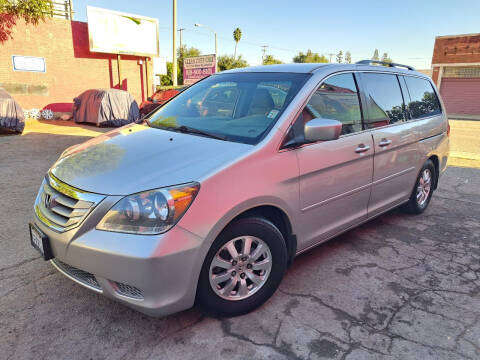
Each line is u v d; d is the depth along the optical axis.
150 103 14.52
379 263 3.36
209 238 2.17
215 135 2.73
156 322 2.47
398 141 3.70
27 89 15.47
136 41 17.83
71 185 2.30
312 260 3.40
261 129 2.64
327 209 3.01
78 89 16.88
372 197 3.53
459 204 5.11
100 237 2.08
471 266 3.35
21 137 10.84
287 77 3.10
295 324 2.48
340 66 3.29
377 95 3.60
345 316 2.58
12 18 14.59
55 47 15.88
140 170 2.29
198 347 2.25
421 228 4.21
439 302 2.77
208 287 2.31
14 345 2.23
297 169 2.64
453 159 8.41
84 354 2.18
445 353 2.24
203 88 3.61
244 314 2.56
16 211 4.48
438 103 4.72
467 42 24.11
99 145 2.89
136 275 2.03
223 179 2.24
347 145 3.06
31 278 2.97
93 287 2.21
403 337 2.38
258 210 2.55
